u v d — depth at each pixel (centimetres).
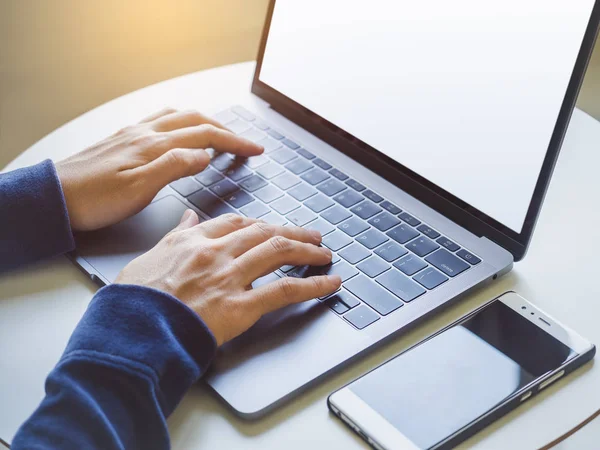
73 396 51
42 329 63
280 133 87
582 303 66
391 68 78
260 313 61
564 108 64
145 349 54
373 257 69
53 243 69
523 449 53
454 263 68
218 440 54
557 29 65
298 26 87
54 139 87
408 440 52
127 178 72
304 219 74
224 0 124
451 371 57
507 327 61
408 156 76
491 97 70
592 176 82
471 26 71
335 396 56
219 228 68
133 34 123
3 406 56
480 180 70
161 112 85
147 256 65
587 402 57
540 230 74
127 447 52
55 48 121
